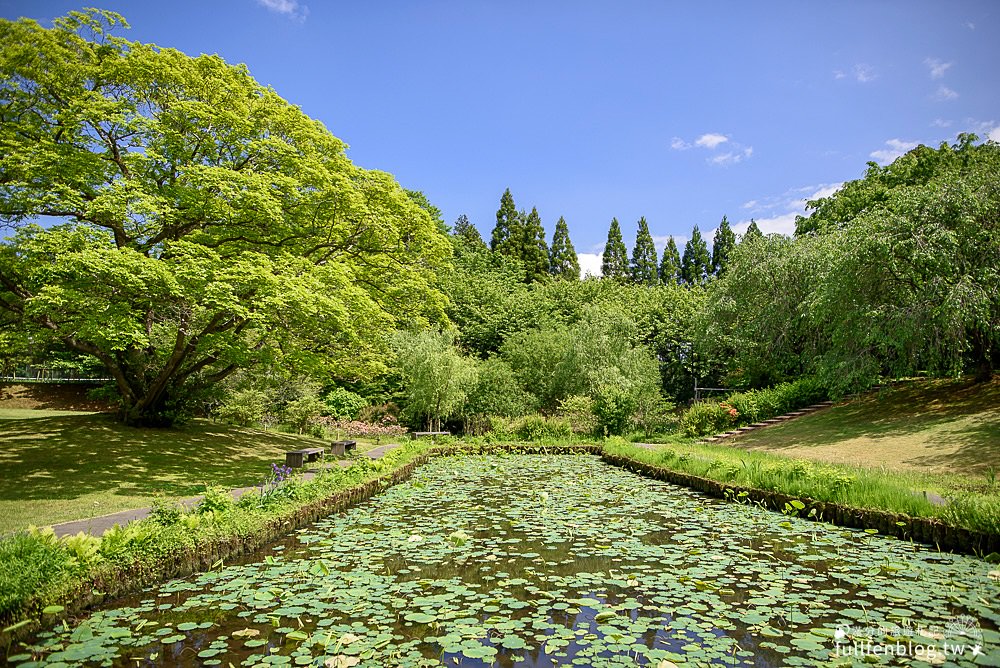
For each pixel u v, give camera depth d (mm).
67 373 29141
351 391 25844
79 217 11203
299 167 12539
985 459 10180
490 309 32938
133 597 4746
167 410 14773
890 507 7117
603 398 21219
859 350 14984
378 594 4840
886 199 21266
